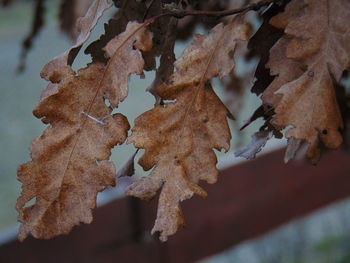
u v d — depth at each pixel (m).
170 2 0.66
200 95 0.63
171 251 1.84
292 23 0.62
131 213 1.75
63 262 1.64
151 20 0.63
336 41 0.62
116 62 0.63
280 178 2.00
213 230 1.90
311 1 0.62
